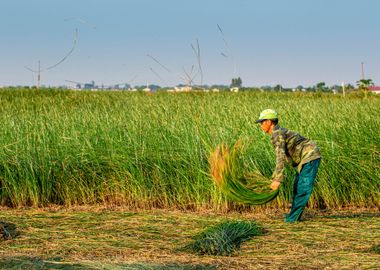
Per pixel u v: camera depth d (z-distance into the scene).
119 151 10.27
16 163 10.09
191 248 6.72
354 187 9.91
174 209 9.51
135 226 7.86
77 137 10.80
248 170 9.72
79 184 9.99
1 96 24.19
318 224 7.92
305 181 7.98
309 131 10.72
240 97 24.62
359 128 10.90
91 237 7.27
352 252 6.51
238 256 6.43
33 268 6.06
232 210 9.27
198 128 10.44
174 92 27.47
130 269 5.89
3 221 8.01
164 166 9.90
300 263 6.09
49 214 8.77
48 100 23.00
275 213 9.02
